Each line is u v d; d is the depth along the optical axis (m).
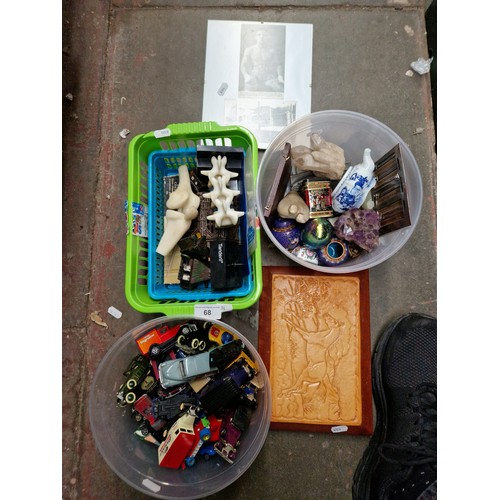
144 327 1.02
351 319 1.20
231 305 0.94
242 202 1.05
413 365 1.17
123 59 1.30
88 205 1.26
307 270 1.21
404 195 0.97
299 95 1.28
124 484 1.18
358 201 1.06
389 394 1.17
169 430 0.99
